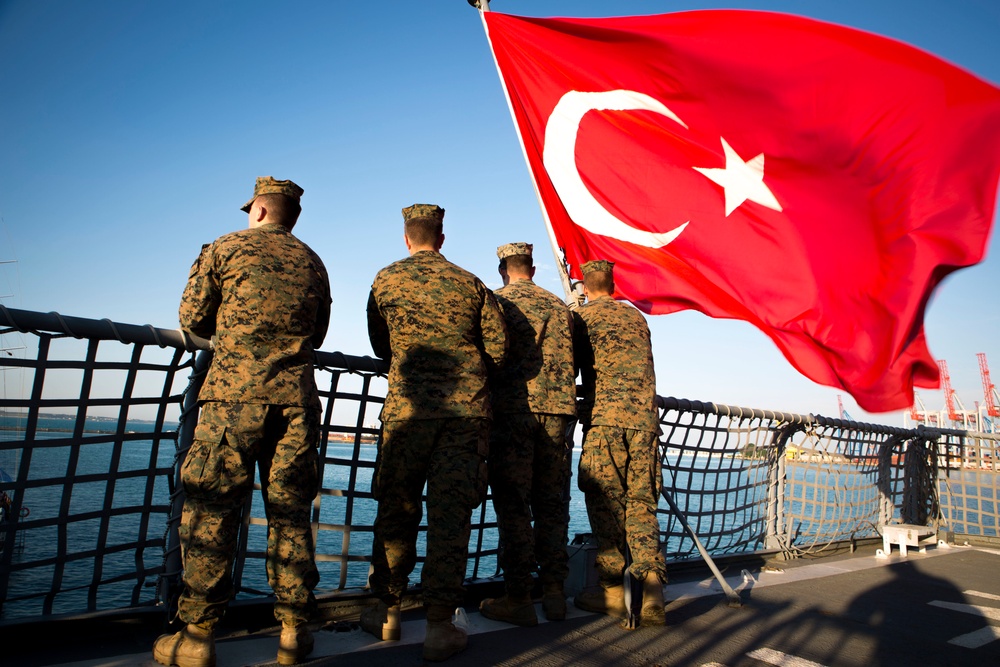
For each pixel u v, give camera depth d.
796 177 4.82
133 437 2.81
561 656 2.84
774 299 4.79
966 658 3.17
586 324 3.93
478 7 5.76
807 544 6.45
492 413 3.16
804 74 4.68
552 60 5.46
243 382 2.53
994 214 4.26
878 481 7.50
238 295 2.58
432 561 2.80
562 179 5.34
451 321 3.01
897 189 4.54
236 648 2.72
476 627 3.26
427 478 2.95
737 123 4.93
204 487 2.45
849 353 4.60
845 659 3.04
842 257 4.69
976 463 8.05
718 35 4.83
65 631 2.62
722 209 4.96
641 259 5.05
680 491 5.12
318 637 2.96
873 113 4.56
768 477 6.16
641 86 5.18
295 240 2.82
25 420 2.47
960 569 5.92
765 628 3.49
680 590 4.39
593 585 3.94
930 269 4.40
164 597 2.87
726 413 5.45
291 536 2.59
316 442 2.71
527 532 3.37
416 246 3.18
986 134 4.29
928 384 4.50
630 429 3.67
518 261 3.88
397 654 2.76
